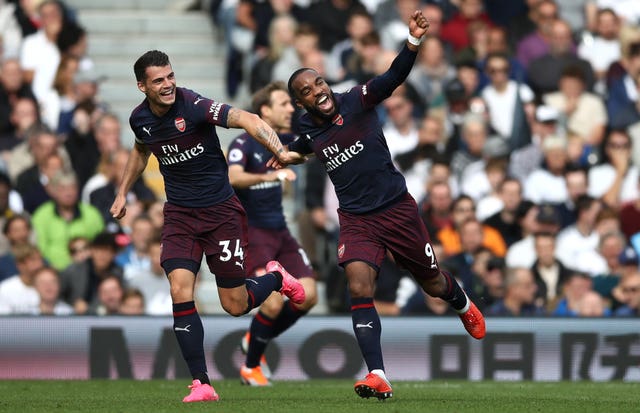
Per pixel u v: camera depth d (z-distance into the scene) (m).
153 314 25.66
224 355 25.47
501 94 33.91
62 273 28.75
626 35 36.41
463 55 35.19
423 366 25.66
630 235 32.19
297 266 22.62
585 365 25.77
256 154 22.08
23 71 34.84
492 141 33.19
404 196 17.25
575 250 31.06
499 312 28.23
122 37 39.19
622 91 35.62
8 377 25.27
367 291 16.84
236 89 36.19
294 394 19.80
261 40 35.81
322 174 30.77
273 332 22.94
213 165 17.27
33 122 33.00
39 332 25.41
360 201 17.11
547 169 32.88
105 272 28.78
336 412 15.16
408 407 16.09
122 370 25.38
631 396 19.75
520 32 37.44
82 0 40.06
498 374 25.72
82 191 32.34
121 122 36.41
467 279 28.62
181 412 15.32
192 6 40.62
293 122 22.94
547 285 29.48
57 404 17.20
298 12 36.53
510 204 30.80
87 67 35.50
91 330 25.42
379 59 33.44
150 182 33.84
